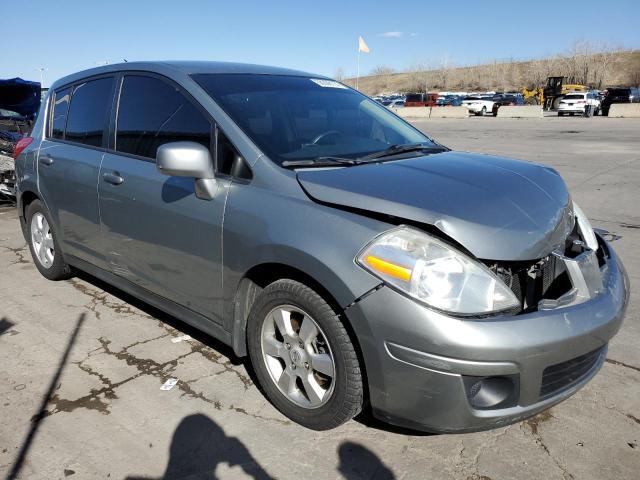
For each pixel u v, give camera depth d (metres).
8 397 2.97
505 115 35.56
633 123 25.80
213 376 3.19
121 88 3.71
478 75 104.50
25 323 3.90
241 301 2.88
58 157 4.10
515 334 2.15
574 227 2.95
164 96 3.35
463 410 2.21
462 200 2.42
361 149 3.20
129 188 3.37
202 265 2.97
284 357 2.73
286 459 2.51
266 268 2.71
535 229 2.41
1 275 4.92
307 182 2.58
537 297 2.42
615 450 2.57
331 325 2.43
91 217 3.78
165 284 3.29
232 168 2.84
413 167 2.83
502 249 2.27
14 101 9.09
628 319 3.94
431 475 2.41
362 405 2.52
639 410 2.88
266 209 2.63
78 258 4.16
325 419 2.58
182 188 3.03
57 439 2.63
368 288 2.25
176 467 2.46
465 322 2.14
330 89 3.74
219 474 2.42
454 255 2.22
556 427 2.74
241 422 2.77
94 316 4.02
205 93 3.12
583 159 12.85
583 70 87.69
